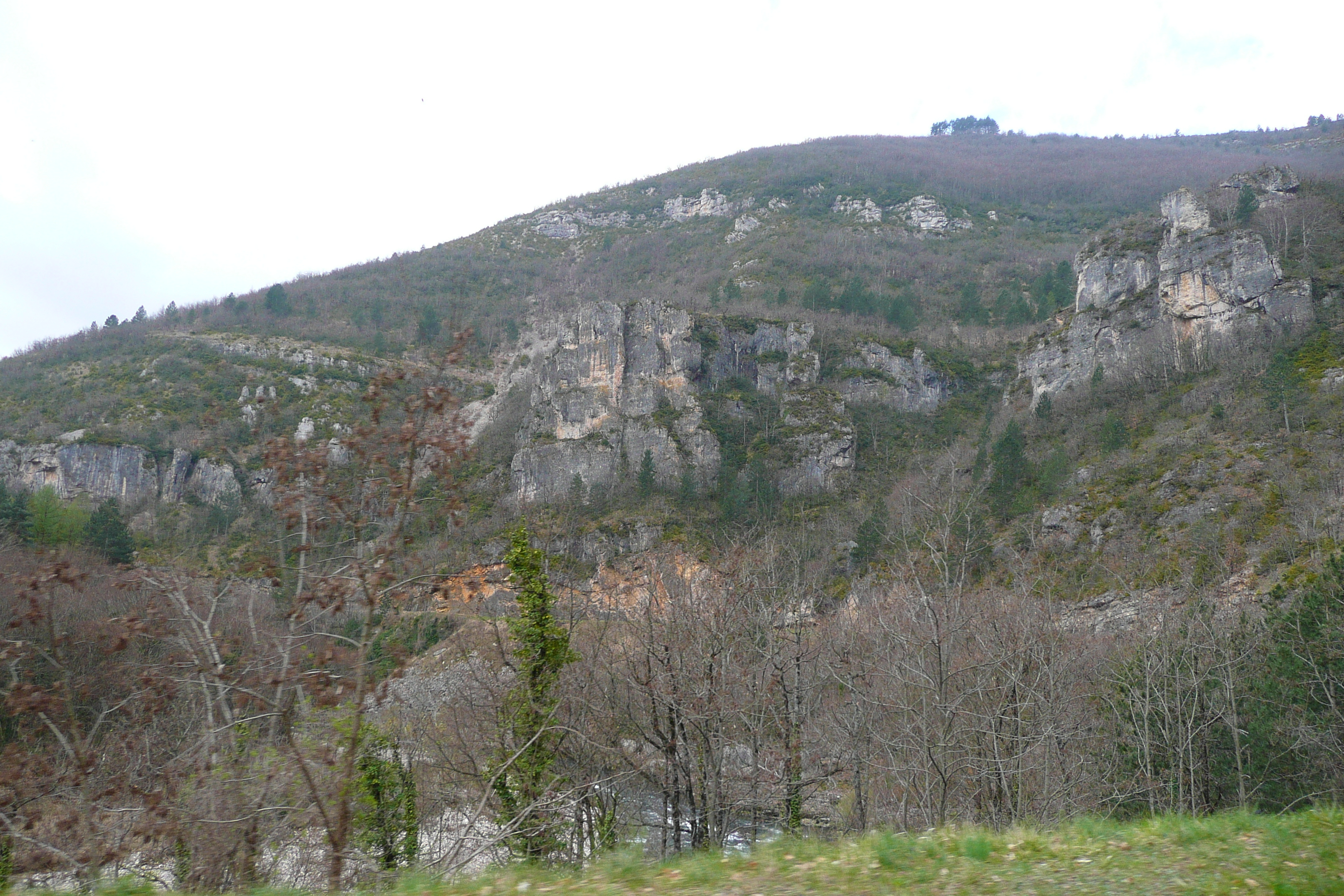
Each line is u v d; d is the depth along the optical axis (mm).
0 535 34094
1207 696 25844
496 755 17828
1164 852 8656
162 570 12531
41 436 81562
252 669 11602
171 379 97500
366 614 12547
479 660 21734
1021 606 22656
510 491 74375
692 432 80562
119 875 12102
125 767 12328
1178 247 76375
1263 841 8781
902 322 106562
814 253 149625
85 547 40906
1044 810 19047
